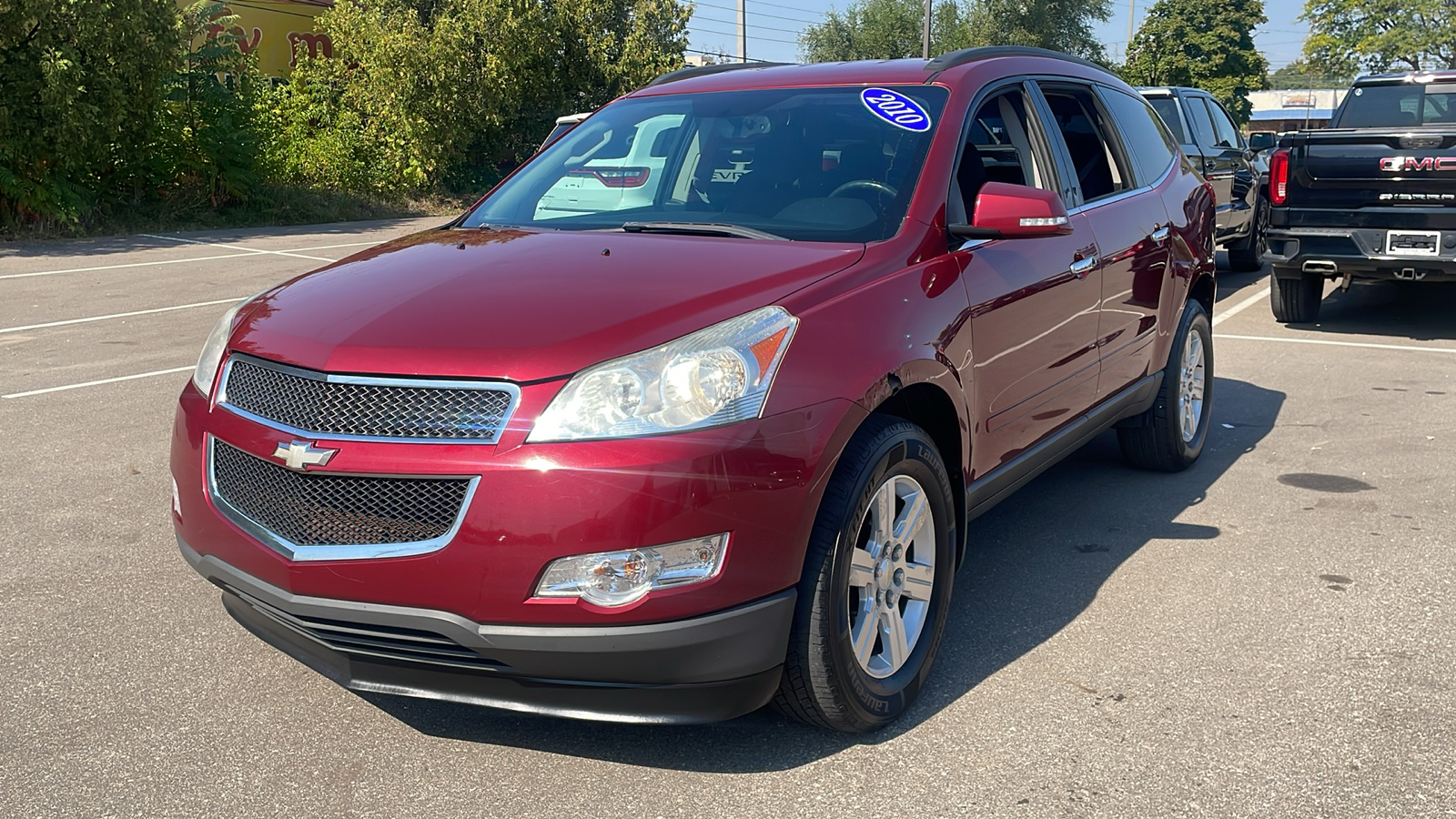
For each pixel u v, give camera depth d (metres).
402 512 2.57
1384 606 3.81
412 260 3.34
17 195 17.56
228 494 2.89
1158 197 5.05
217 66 21.27
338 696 3.27
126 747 2.98
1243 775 2.79
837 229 3.41
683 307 2.74
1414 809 2.63
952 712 3.14
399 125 24.91
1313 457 5.64
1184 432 5.40
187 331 9.46
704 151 3.94
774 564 2.63
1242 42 62.12
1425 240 8.41
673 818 2.65
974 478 3.47
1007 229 3.37
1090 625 3.70
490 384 2.56
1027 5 52.88
